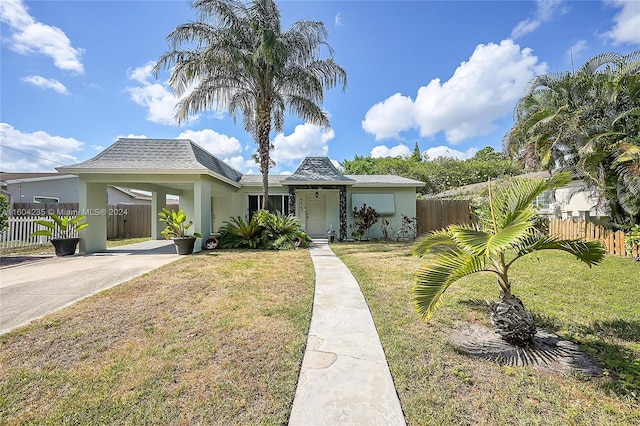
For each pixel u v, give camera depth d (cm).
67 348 334
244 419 224
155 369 291
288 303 484
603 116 990
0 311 453
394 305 476
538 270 711
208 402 243
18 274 701
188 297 512
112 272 720
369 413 230
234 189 1578
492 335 370
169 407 238
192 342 348
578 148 994
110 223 1702
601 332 374
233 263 811
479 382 272
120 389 260
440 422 221
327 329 385
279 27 1220
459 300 498
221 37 1120
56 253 990
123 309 454
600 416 228
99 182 1082
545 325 398
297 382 270
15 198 1727
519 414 230
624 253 884
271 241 1144
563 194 1289
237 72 1201
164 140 1227
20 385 266
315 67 1288
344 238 1452
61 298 517
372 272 714
